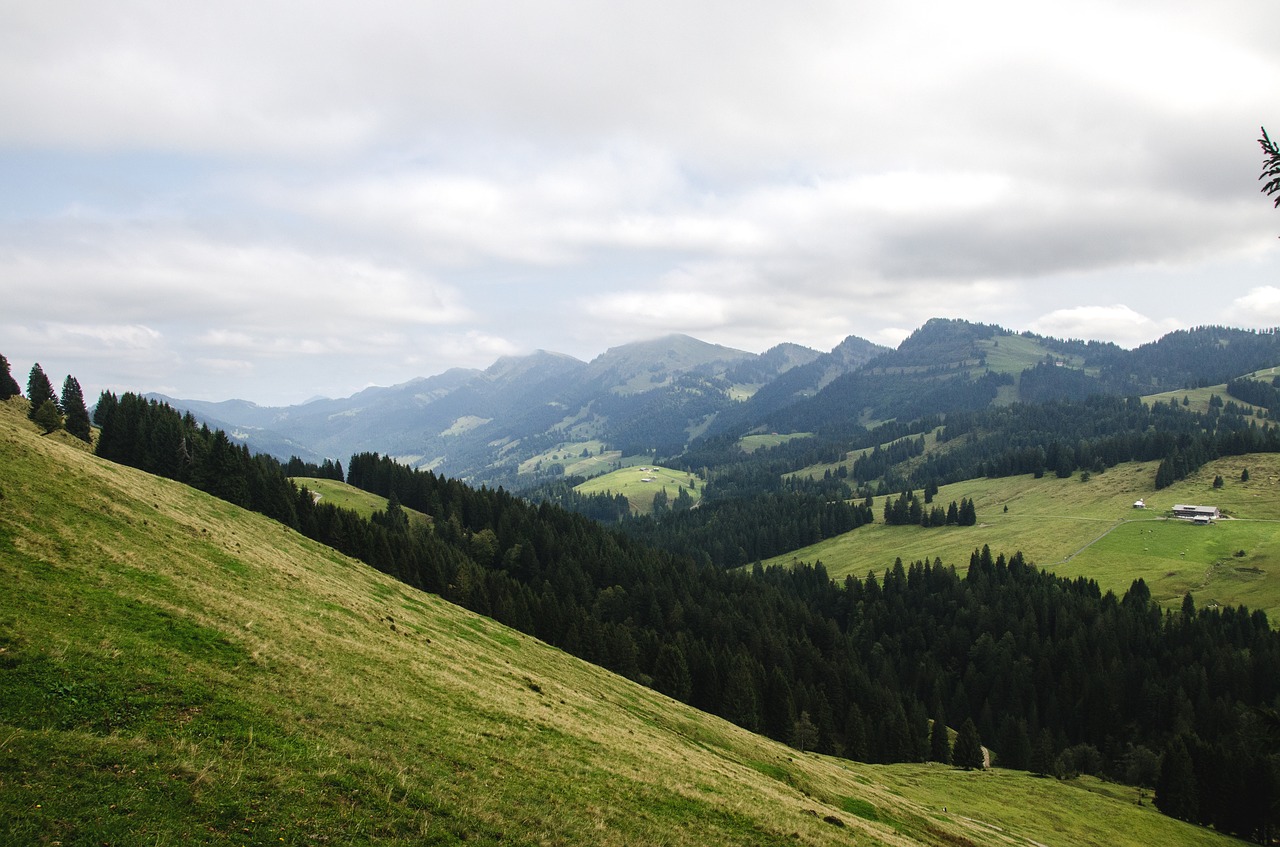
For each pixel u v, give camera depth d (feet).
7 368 398.62
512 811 80.07
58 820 52.39
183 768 64.03
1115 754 400.26
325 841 61.16
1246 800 279.69
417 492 647.56
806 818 124.57
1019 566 643.04
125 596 100.89
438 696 117.08
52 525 117.70
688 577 597.11
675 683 354.33
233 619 111.04
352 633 141.08
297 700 88.94
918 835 174.40
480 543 542.98
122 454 388.37
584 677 230.89
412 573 389.60
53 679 70.95
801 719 358.84
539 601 405.80
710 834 95.91
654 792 106.01
